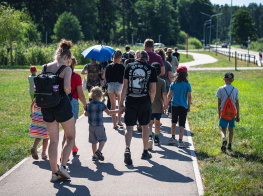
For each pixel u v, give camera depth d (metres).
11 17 33.22
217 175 4.44
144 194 3.86
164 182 4.22
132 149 5.76
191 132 7.05
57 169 4.20
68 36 70.25
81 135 6.80
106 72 7.26
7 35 32.84
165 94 5.82
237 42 120.06
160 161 5.09
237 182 4.19
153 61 6.56
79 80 5.04
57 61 4.12
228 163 5.02
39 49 32.97
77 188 4.04
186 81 5.87
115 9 96.06
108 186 4.10
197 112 9.37
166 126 7.69
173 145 6.05
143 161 5.08
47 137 5.05
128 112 4.96
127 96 5.00
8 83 16.55
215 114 9.00
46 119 4.05
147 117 5.05
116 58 7.17
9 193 3.91
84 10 79.50
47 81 3.80
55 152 4.11
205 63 34.12
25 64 32.75
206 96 12.48
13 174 4.54
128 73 4.91
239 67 27.27
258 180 4.32
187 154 5.45
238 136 6.69
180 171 4.63
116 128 7.40
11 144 6.17
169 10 105.94
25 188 4.06
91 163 5.01
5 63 32.88
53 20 80.25
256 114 9.09
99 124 5.00
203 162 5.05
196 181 4.24
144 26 105.81
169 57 8.84
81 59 31.91
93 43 33.47
